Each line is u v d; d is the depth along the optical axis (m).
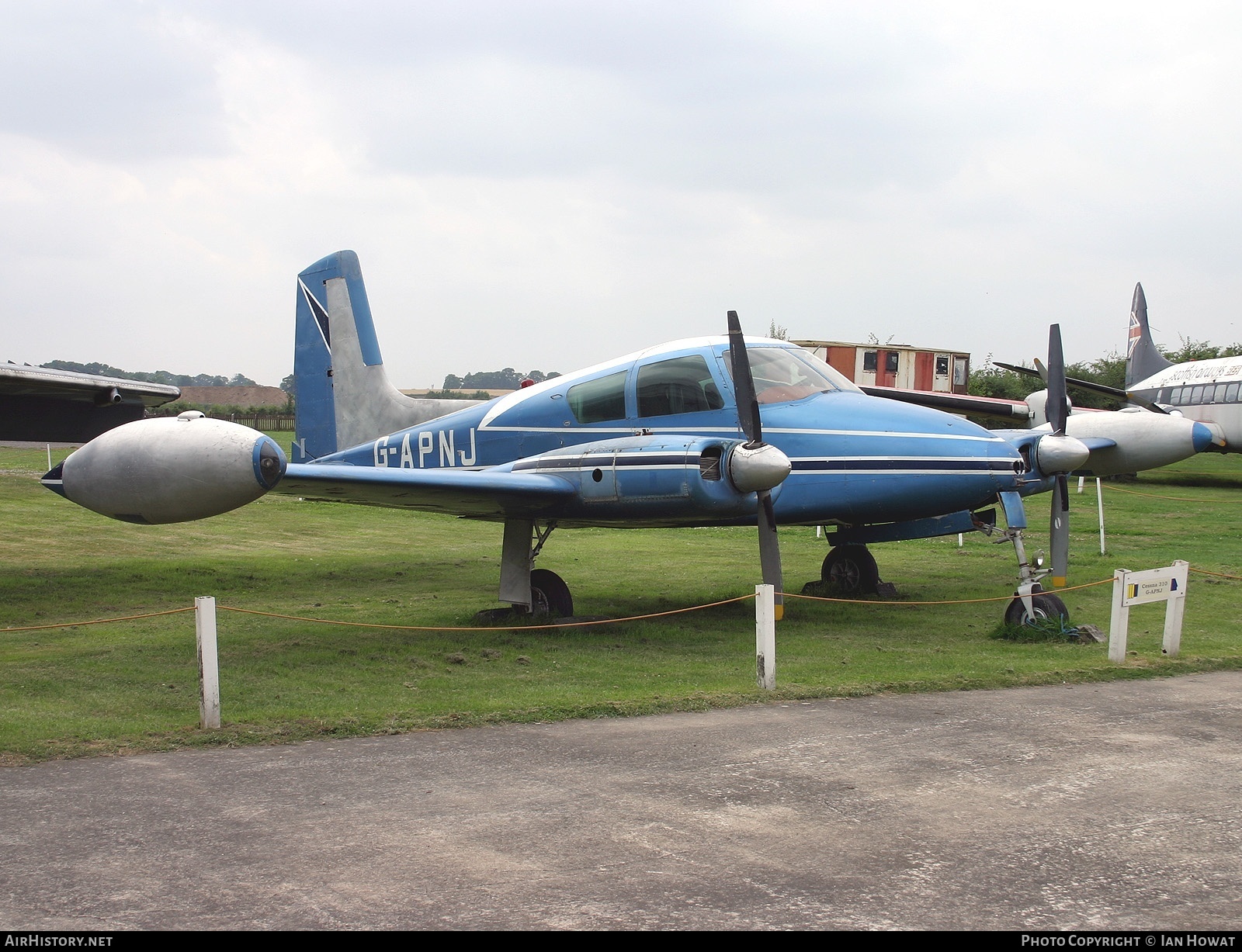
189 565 14.74
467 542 18.36
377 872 4.14
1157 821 4.76
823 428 10.41
